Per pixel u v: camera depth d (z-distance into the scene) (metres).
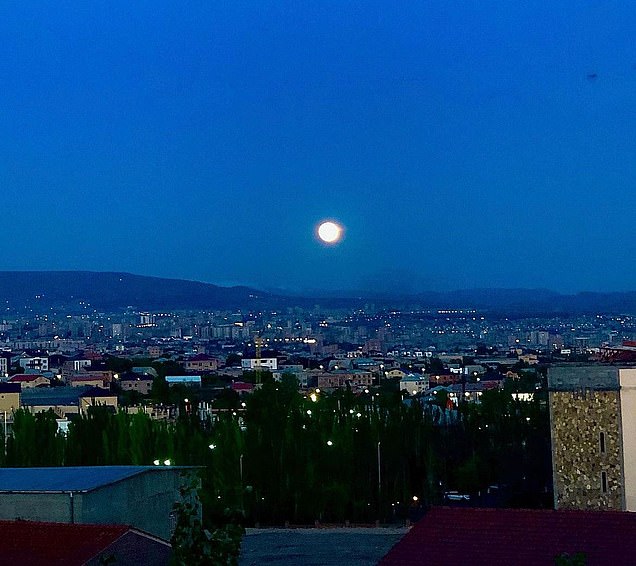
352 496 115.38
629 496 81.44
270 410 131.62
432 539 50.22
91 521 68.00
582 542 48.69
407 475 122.12
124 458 112.69
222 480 111.12
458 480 125.88
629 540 48.34
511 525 50.25
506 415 145.25
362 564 87.88
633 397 81.56
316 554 92.88
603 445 82.06
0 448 113.94
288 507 112.44
